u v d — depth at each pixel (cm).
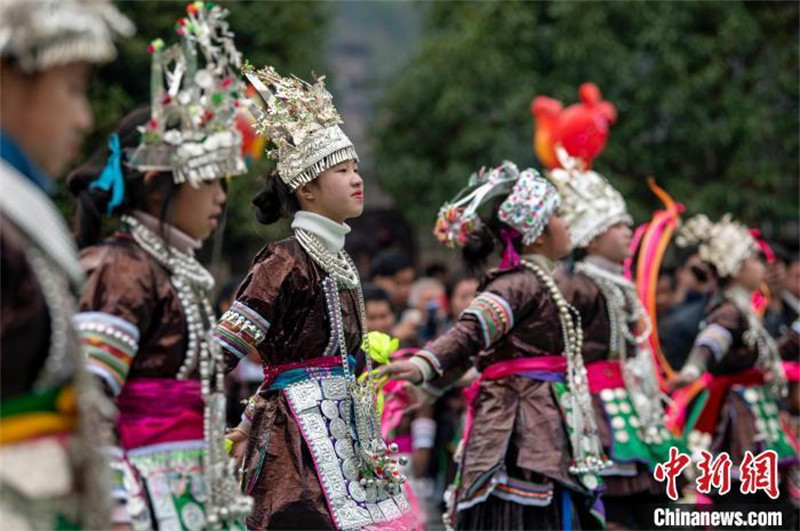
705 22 2764
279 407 844
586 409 1047
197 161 653
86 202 668
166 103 659
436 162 3017
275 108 863
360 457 848
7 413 551
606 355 1135
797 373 1495
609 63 2711
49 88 563
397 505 864
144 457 644
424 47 2955
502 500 1038
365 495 842
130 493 630
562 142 1306
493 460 1023
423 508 1382
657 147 2775
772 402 1419
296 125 861
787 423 1525
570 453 1038
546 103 1314
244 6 2764
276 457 837
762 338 1398
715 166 2834
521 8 2817
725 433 1391
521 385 1044
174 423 652
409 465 1405
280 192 878
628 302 1175
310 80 2850
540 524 1039
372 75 4394
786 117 2806
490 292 1034
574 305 1115
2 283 541
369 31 4653
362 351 956
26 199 555
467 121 2909
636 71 2764
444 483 1415
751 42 2755
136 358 648
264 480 836
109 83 2462
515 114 2777
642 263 1364
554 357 1055
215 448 661
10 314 542
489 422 1040
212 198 671
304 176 855
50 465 556
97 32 569
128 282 639
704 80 2708
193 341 657
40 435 557
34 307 547
